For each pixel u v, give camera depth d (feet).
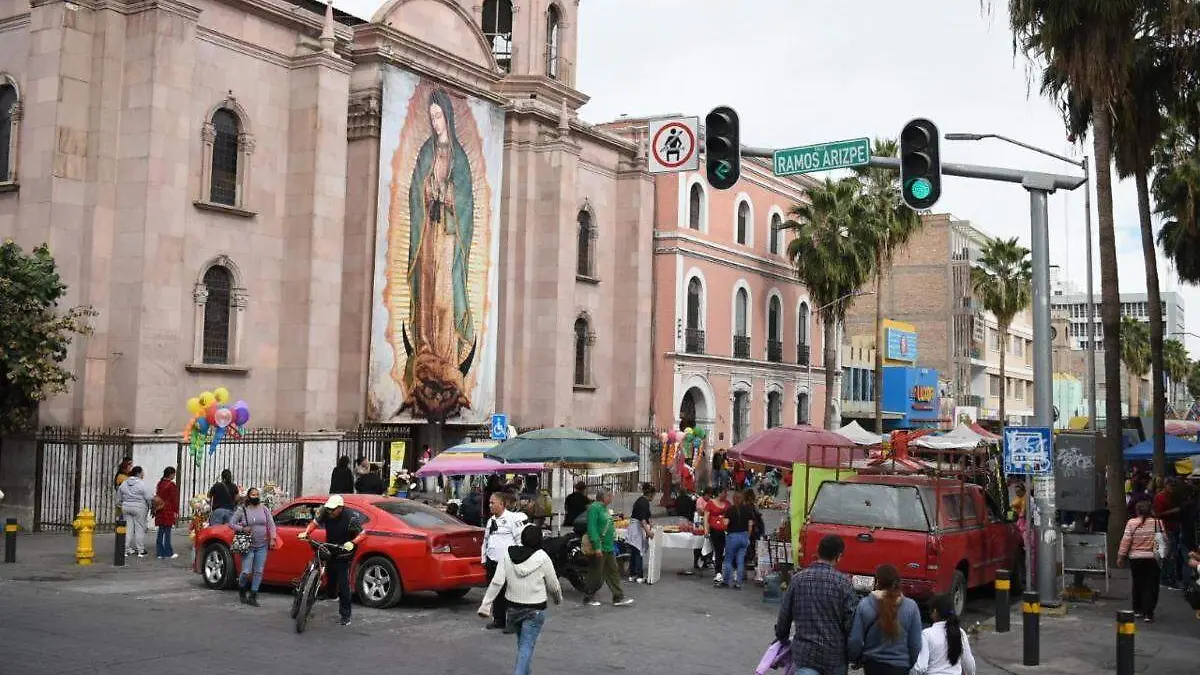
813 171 49.60
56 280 74.08
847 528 49.34
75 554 62.59
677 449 120.47
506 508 51.31
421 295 103.81
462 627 44.75
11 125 82.38
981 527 54.60
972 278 197.47
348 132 101.55
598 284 135.64
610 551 53.36
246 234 91.20
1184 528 61.62
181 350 85.71
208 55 88.17
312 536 49.98
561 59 134.92
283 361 93.61
